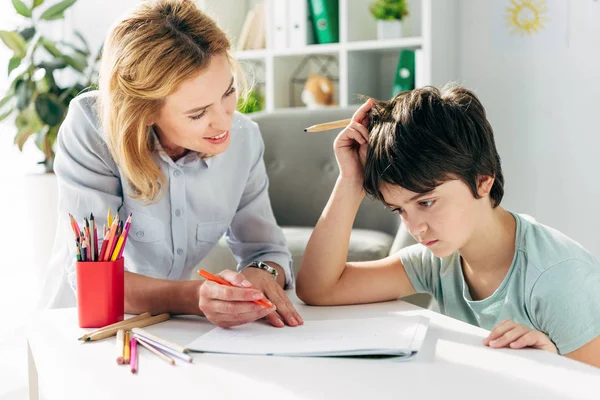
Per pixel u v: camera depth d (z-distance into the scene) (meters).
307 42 3.14
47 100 2.76
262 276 1.15
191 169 1.31
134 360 0.83
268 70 3.21
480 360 0.81
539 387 0.72
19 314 2.91
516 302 1.08
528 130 2.88
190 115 1.08
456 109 1.01
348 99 3.03
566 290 1.02
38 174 2.74
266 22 3.21
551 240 1.07
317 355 0.84
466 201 1.00
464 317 1.19
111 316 1.00
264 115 2.64
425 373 0.77
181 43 1.04
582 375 0.75
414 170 0.97
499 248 1.10
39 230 2.74
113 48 1.09
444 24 2.86
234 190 1.38
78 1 3.39
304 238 2.21
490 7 2.89
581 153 2.79
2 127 3.15
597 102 2.73
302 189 2.52
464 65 2.97
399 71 2.91
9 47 2.79
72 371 0.81
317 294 1.15
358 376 0.77
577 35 2.74
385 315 1.04
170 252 1.36
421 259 1.20
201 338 0.93
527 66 2.85
